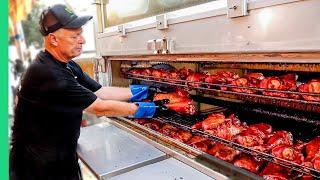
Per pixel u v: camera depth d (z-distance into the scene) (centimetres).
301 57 95
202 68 190
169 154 159
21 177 171
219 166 129
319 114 139
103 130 214
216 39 118
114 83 236
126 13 193
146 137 183
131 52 181
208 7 123
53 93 146
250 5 102
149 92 209
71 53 154
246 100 176
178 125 173
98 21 224
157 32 153
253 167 128
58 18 145
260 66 155
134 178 137
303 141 138
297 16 89
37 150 164
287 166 113
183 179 132
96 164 153
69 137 167
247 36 105
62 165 171
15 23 282
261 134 137
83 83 201
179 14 139
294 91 119
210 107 198
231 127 141
